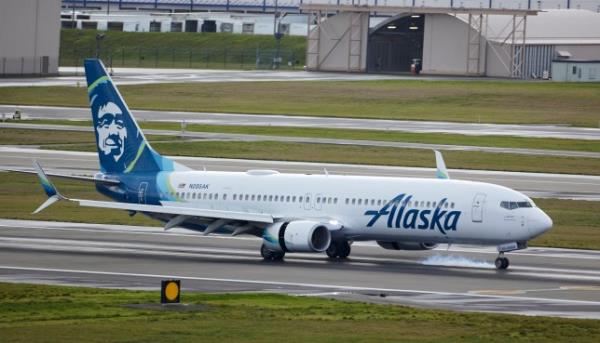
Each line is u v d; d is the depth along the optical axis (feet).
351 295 526.16
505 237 636.89
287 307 474.08
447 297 524.11
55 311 450.71
